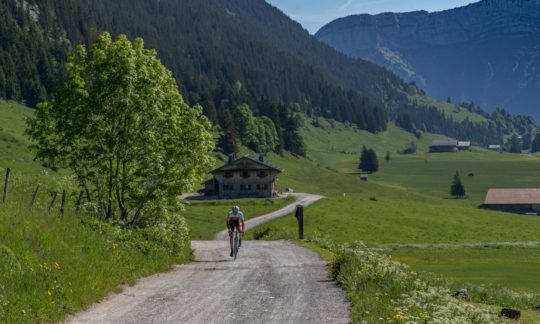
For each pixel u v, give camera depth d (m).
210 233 77.00
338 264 21.22
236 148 194.12
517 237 81.56
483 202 178.00
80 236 19.30
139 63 28.56
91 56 28.83
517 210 159.25
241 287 18.34
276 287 18.34
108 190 29.17
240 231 27.22
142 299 16.00
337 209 98.00
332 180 199.50
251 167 134.88
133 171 28.73
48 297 13.55
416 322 11.10
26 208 19.55
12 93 181.12
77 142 28.97
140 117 28.47
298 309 14.74
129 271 19.66
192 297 16.45
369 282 17.38
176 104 29.58
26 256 14.93
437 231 83.94
